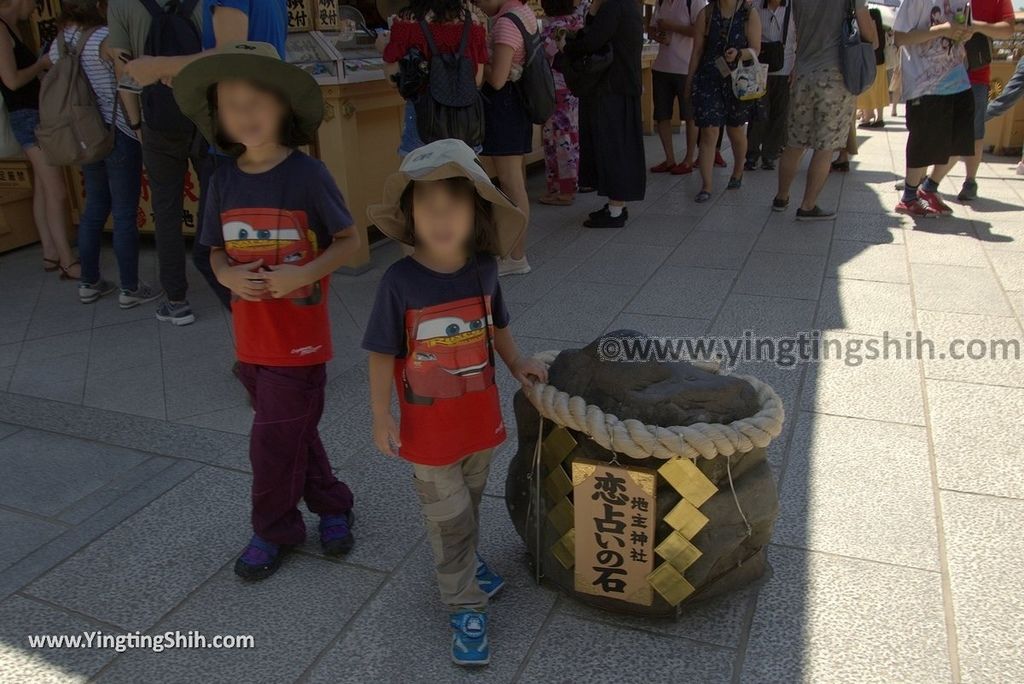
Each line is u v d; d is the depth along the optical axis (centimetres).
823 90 605
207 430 357
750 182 808
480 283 214
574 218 697
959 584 248
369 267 577
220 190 246
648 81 1108
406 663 227
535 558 257
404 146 480
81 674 225
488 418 223
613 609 241
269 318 244
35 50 602
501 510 296
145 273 575
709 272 539
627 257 579
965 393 364
